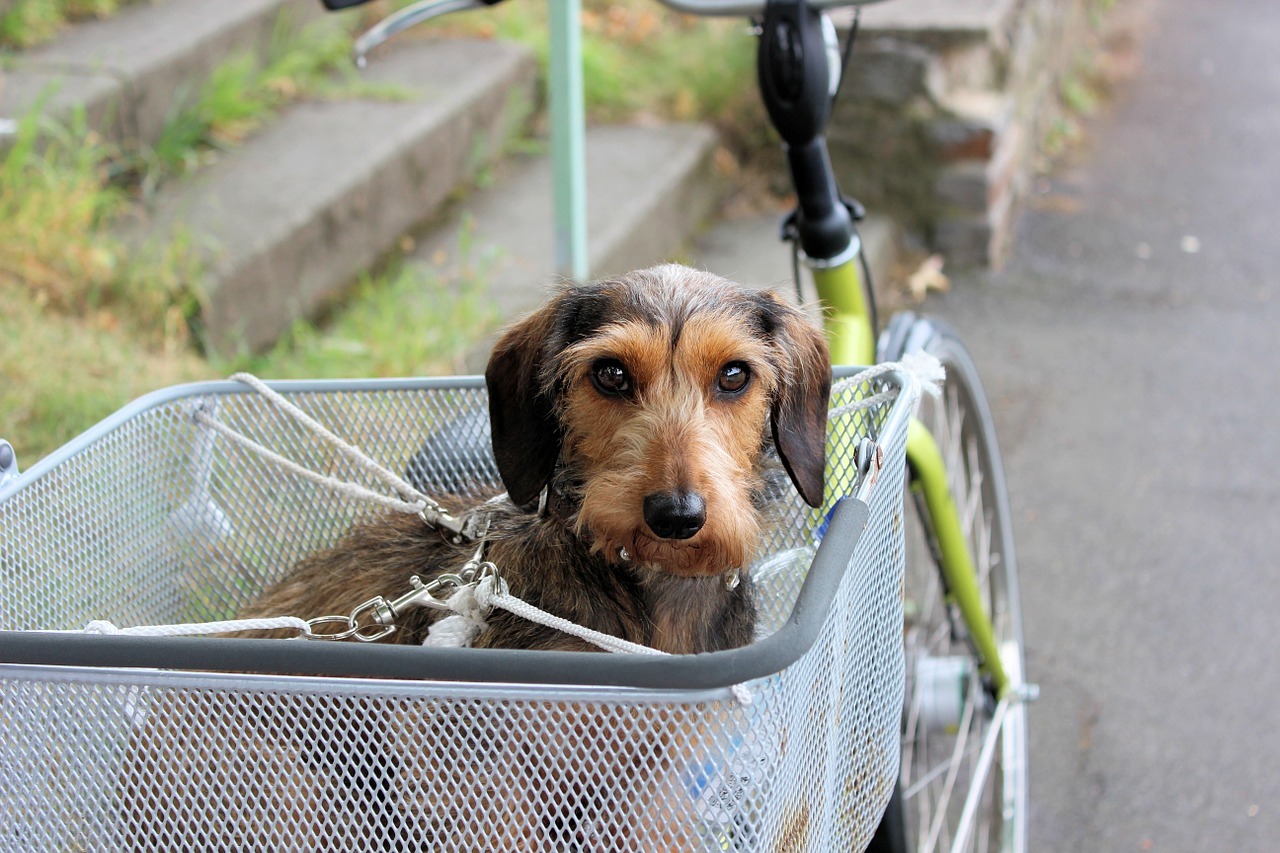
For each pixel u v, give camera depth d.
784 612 2.22
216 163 5.52
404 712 1.41
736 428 2.09
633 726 1.35
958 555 3.02
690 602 2.11
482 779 1.43
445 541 2.21
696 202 6.73
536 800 1.42
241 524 2.31
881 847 2.59
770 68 2.70
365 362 4.55
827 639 1.48
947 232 6.88
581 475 2.12
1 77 5.21
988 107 6.82
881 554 1.81
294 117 6.03
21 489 1.90
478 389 2.30
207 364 4.37
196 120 5.67
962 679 3.16
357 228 5.45
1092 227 7.36
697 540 1.92
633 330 2.04
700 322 2.05
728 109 7.31
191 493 2.22
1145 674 4.08
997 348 6.11
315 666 1.37
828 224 2.80
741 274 6.11
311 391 2.27
